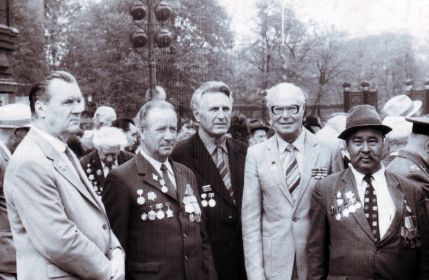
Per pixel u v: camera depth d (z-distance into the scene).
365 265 3.13
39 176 2.72
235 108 24.28
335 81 44.84
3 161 4.19
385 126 3.19
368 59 46.62
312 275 3.35
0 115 4.64
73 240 2.69
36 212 2.68
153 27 10.47
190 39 18.91
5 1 9.03
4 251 4.16
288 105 3.70
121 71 27.67
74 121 2.93
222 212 3.77
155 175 3.37
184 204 3.40
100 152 5.16
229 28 31.28
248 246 3.69
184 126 9.55
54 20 29.38
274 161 3.74
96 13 29.22
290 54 43.00
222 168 3.90
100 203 3.03
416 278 3.25
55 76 2.93
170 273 3.25
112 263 2.89
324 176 3.71
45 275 2.71
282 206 3.69
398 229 3.15
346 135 3.31
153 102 3.47
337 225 3.24
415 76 47.09
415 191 3.28
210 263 3.49
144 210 3.29
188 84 16.12
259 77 42.09
